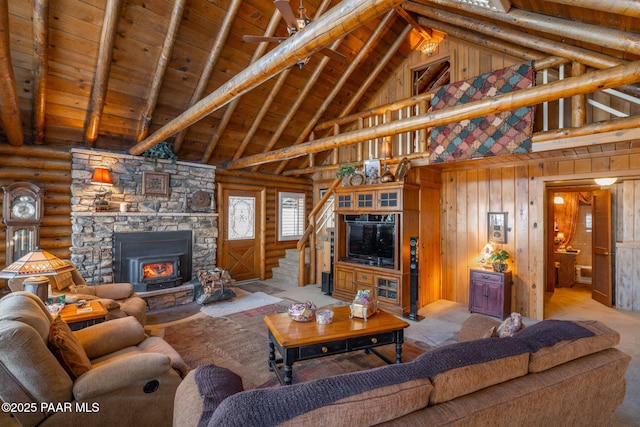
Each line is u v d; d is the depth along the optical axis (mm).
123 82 4320
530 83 3904
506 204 5051
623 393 1831
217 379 1393
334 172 7605
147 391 1977
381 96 6398
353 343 2801
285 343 2525
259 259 7387
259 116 5746
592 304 5617
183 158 6043
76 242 4742
